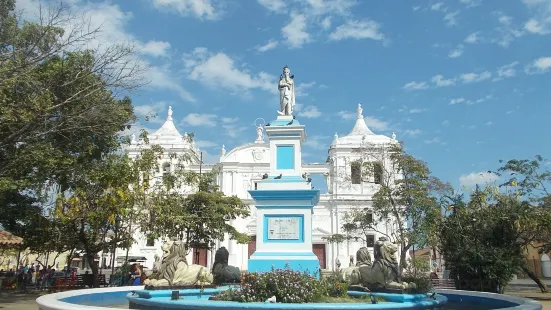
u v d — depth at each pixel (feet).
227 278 48.98
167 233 98.89
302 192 50.42
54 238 90.22
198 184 115.34
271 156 54.24
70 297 41.34
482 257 73.87
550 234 96.43
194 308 32.91
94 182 85.87
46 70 71.77
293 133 54.49
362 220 112.06
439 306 37.60
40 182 78.74
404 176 103.60
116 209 84.94
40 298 34.32
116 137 88.63
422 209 94.38
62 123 71.51
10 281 94.12
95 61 72.69
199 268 42.14
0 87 62.69
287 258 48.67
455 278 78.64
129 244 94.94
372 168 117.50
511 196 86.94
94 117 75.77
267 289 35.73
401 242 95.61
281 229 50.19
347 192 180.14
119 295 48.57
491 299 42.42
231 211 111.65
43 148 73.36
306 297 35.37
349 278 41.45
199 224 107.76
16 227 87.30
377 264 39.75
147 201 94.84
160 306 34.71
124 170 86.53
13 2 74.43
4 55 68.08
